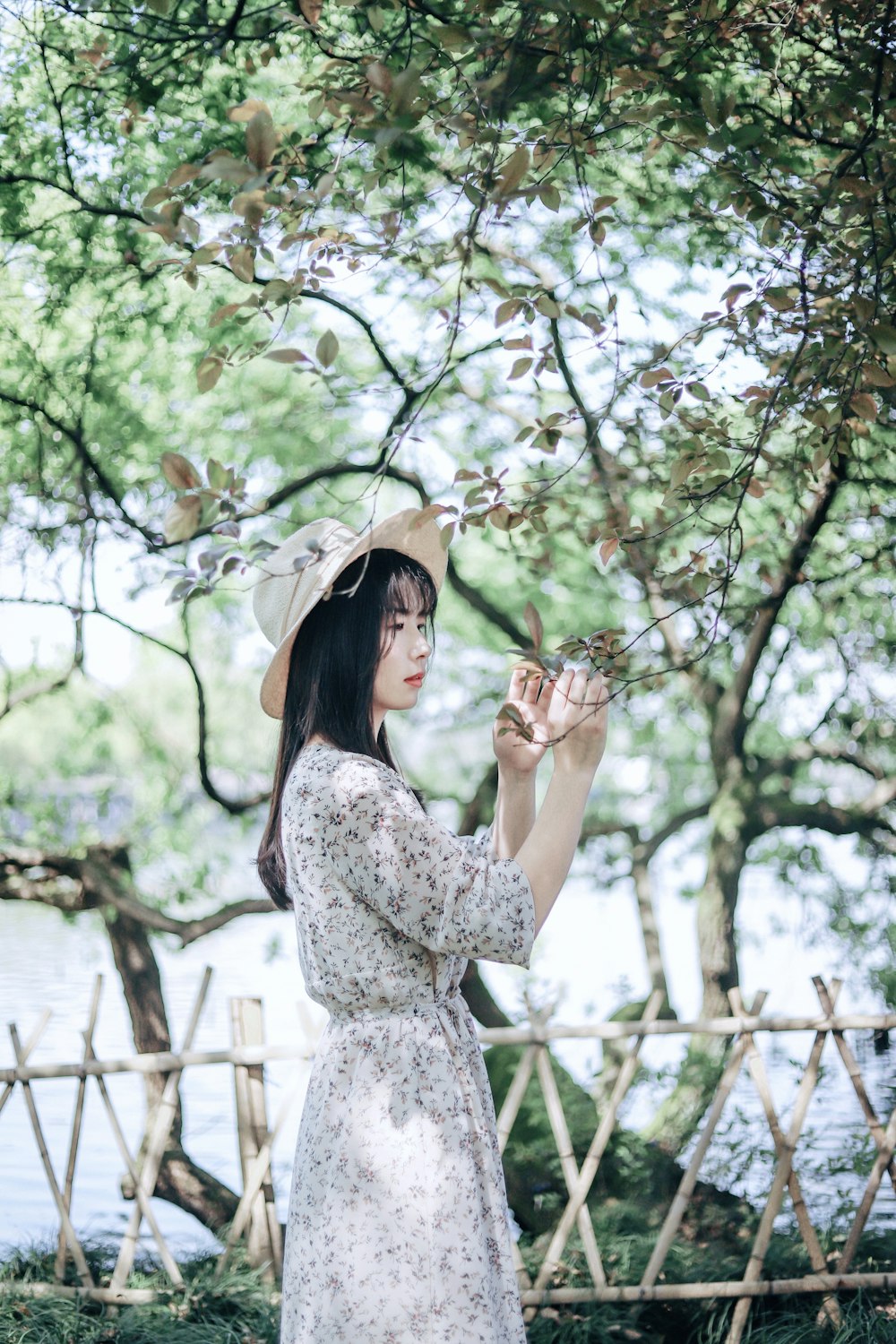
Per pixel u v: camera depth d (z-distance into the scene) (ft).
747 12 7.88
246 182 5.37
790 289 7.41
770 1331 11.37
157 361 16.46
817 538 16.85
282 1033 26.43
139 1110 21.65
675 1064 17.56
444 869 5.29
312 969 5.74
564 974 31.76
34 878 18.31
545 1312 11.57
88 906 18.08
